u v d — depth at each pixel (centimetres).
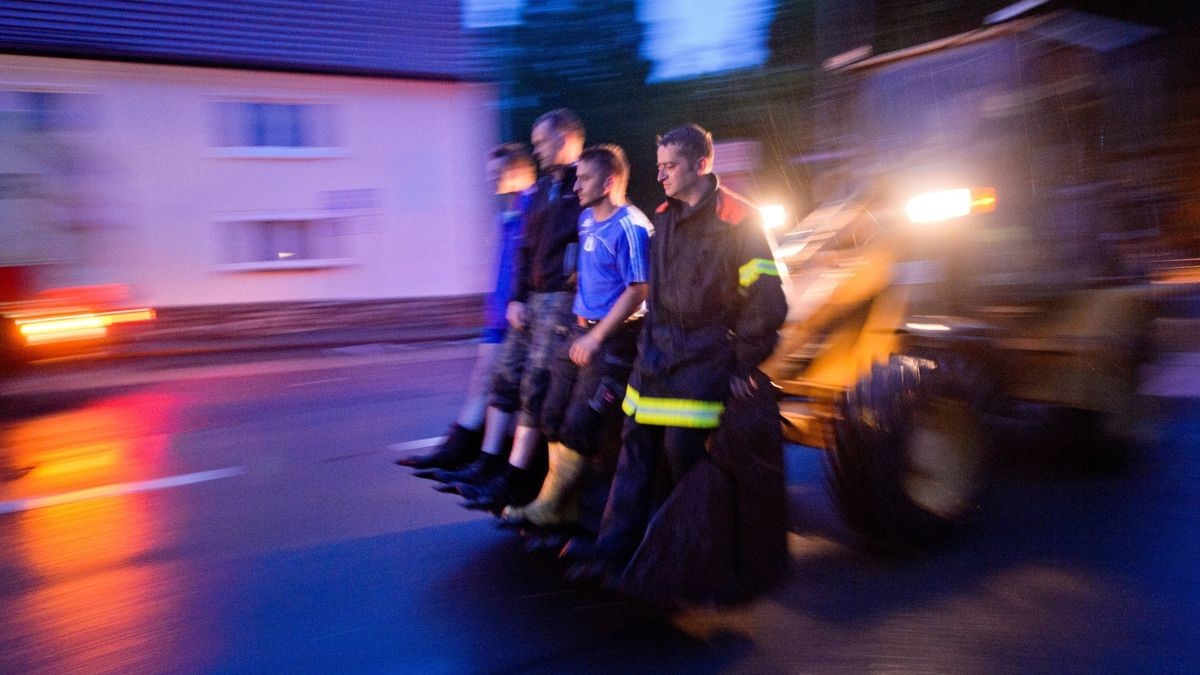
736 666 366
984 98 514
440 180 1591
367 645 384
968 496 475
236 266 1462
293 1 1539
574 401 413
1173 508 527
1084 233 536
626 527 385
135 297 1377
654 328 381
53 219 1191
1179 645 378
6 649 388
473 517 530
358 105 1520
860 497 446
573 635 391
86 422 799
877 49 553
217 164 1434
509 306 465
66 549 497
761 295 357
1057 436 575
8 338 1073
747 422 366
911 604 416
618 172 401
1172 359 853
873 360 465
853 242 496
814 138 582
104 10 1389
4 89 1296
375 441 716
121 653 382
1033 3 504
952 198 477
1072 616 404
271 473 632
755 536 371
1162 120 539
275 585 443
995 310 517
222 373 1048
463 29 1620
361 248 1547
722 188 372
